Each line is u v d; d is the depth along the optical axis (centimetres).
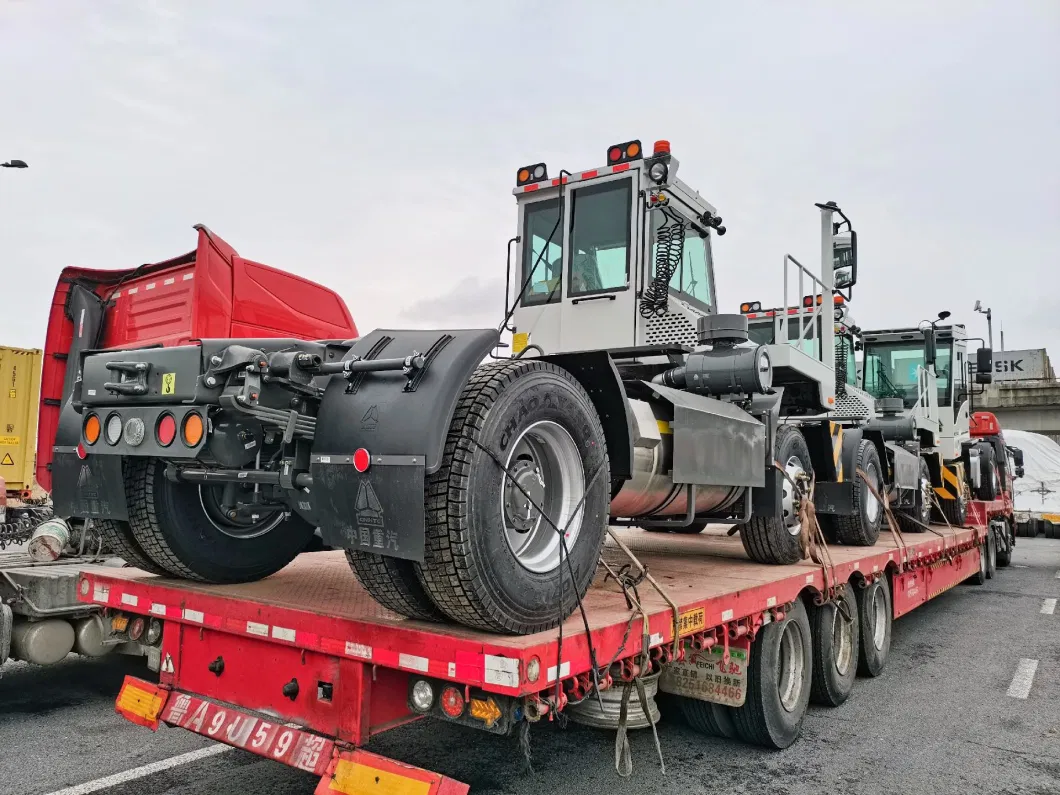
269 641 311
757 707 428
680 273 598
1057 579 1252
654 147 557
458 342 268
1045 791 394
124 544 375
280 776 388
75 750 425
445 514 254
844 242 802
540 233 617
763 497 492
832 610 539
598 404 354
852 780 403
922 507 902
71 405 368
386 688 287
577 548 303
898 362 1244
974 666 662
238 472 309
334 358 333
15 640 473
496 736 459
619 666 301
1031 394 3706
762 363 462
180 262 429
